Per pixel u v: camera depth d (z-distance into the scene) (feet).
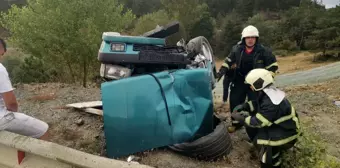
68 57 44.75
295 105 25.21
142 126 12.88
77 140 15.96
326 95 28.12
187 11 183.42
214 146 13.50
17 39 45.01
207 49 18.61
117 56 14.32
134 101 12.82
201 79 13.42
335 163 13.50
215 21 224.53
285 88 36.91
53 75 48.21
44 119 18.65
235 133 17.63
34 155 8.52
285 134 12.68
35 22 43.57
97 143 15.51
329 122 21.52
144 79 13.08
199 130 13.46
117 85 12.95
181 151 13.50
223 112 22.09
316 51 143.95
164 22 109.40
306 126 19.31
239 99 17.80
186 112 13.12
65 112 19.43
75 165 7.55
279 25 186.91
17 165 8.64
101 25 46.21
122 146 12.96
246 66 16.97
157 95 12.95
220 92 41.75
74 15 43.70
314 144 14.08
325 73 64.95
